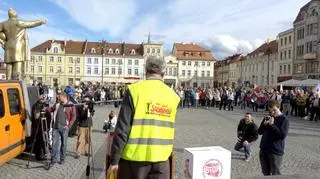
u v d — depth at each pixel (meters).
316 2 62.59
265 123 7.03
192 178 4.32
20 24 12.78
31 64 102.31
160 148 3.88
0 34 12.85
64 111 10.12
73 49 104.44
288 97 30.25
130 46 107.44
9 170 9.27
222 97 34.28
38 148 10.23
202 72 116.62
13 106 9.02
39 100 10.42
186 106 37.41
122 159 3.90
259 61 91.69
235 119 24.73
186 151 4.52
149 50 105.75
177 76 115.38
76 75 103.81
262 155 7.12
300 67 67.56
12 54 12.83
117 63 105.12
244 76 104.31
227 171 4.43
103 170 9.50
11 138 8.72
